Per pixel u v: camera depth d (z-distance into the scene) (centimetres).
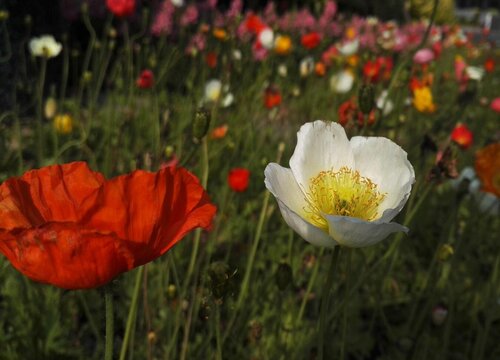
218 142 85
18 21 136
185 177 25
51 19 150
